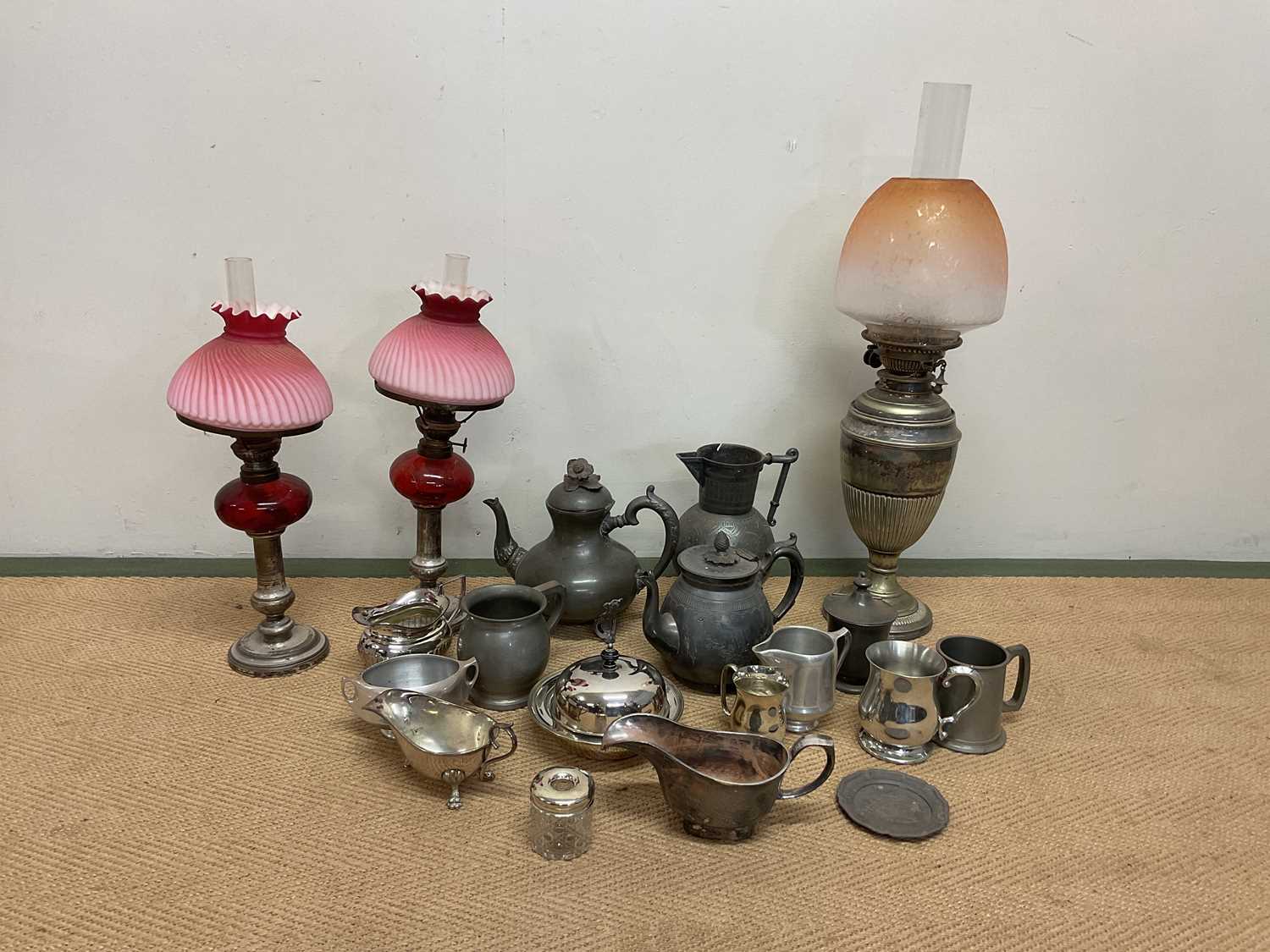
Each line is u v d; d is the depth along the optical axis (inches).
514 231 79.1
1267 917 49.3
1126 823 56.3
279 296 79.4
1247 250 84.0
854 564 89.9
